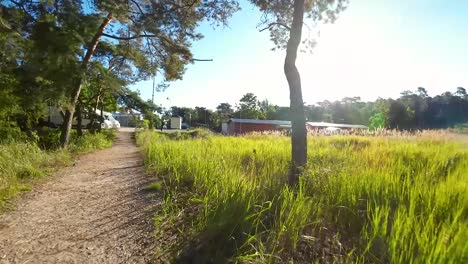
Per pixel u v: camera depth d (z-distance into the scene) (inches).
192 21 522.0
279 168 338.3
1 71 588.4
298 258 155.6
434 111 2997.0
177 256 170.4
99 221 239.1
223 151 470.3
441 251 126.6
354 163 334.6
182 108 4443.9
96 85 1227.9
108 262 173.6
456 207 178.5
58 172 455.8
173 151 476.1
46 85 631.8
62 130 780.0
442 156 379.2
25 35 593.6
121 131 2053.4
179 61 852.6
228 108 4758.9
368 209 184.2
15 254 184.7
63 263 173.5
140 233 209.5
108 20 789.2
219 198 208.5
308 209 180.5
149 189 318.0
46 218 248.2
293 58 302.8
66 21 576.7
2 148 449.4
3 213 258.5
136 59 918.4
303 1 306.2
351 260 145.9
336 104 4005.9
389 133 751.7
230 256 160.9
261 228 176.9
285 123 2287.2
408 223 147.4
